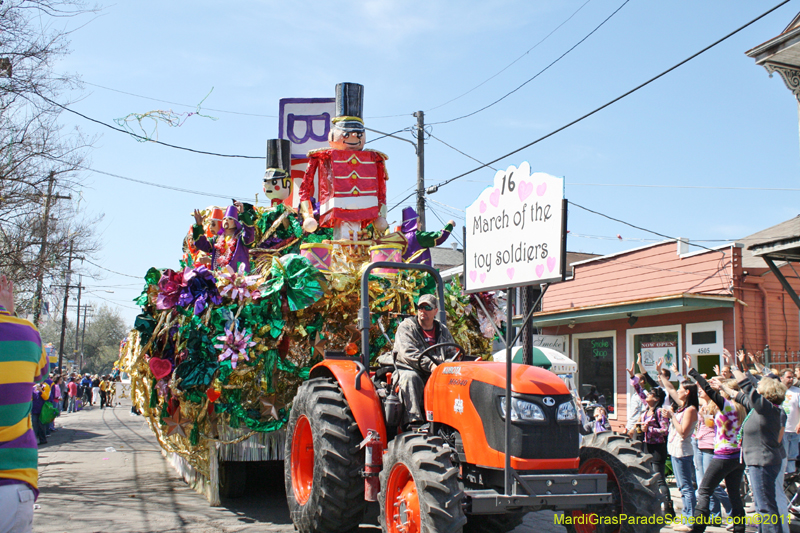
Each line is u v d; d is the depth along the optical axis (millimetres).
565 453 4422
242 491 7457
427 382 5234
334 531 5332
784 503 5984
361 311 5656
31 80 12156
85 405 40438
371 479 5070
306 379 6805
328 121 11258
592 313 13672
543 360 11430
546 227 3904
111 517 6551
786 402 7895
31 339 2941
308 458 6035
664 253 13883
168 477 9602
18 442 2820
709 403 6609
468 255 4766
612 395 14742
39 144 13180
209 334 6641
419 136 16969
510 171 4297
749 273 12094
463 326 7582
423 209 16688
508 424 4184
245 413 6719
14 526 2744
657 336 13570
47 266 14750
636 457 4734
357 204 7707
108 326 94562
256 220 7918
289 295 6496
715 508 7109
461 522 3982
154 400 7648
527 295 6406
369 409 5293
